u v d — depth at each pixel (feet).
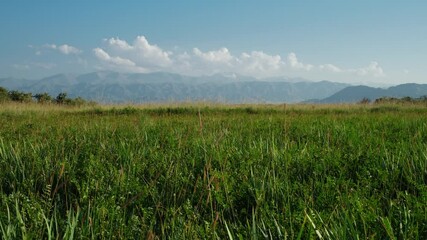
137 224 9.66
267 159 15.62
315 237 8.26
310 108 80.69
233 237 8.47
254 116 53.83
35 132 28.43
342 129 25.41
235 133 24.63
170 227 9.55
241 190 12.18
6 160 16.05
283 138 22.72
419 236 8.71
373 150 17.33
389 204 10.57
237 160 16.17
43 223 9.36
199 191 12.22
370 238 8.06
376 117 44.96
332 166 15.15
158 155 16.75
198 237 8.71
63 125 33.45
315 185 12.41
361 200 10.16
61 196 12.62
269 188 11.88
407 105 88.02
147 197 12.09
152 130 26.71
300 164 15.20
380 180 13.20
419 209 9.55
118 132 26.17
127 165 15.23
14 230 8.65
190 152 17.57
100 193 11.78
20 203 10.56
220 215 10.43
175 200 11.55
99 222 9.30
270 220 9.26
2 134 27.81
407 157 15.49
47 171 14.08
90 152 17.78
